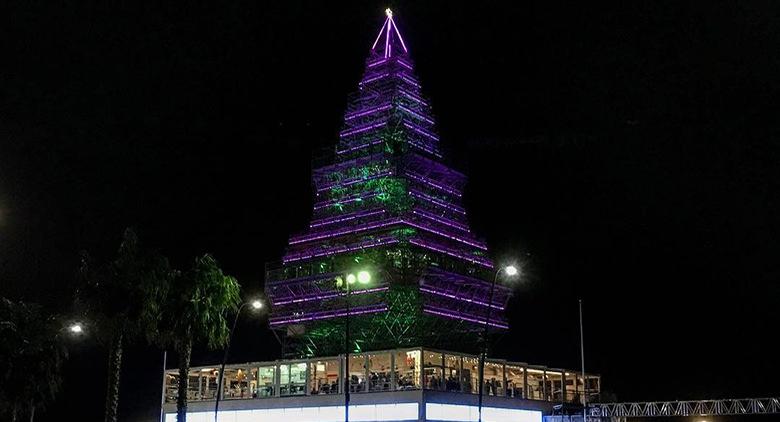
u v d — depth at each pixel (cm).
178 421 6888
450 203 11812
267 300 11588
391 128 11594
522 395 10600
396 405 9088
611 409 11088
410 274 10338
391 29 12425
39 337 6288
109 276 6612
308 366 10088
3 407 6059
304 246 11525
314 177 11888
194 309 6950
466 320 10938
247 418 10294
